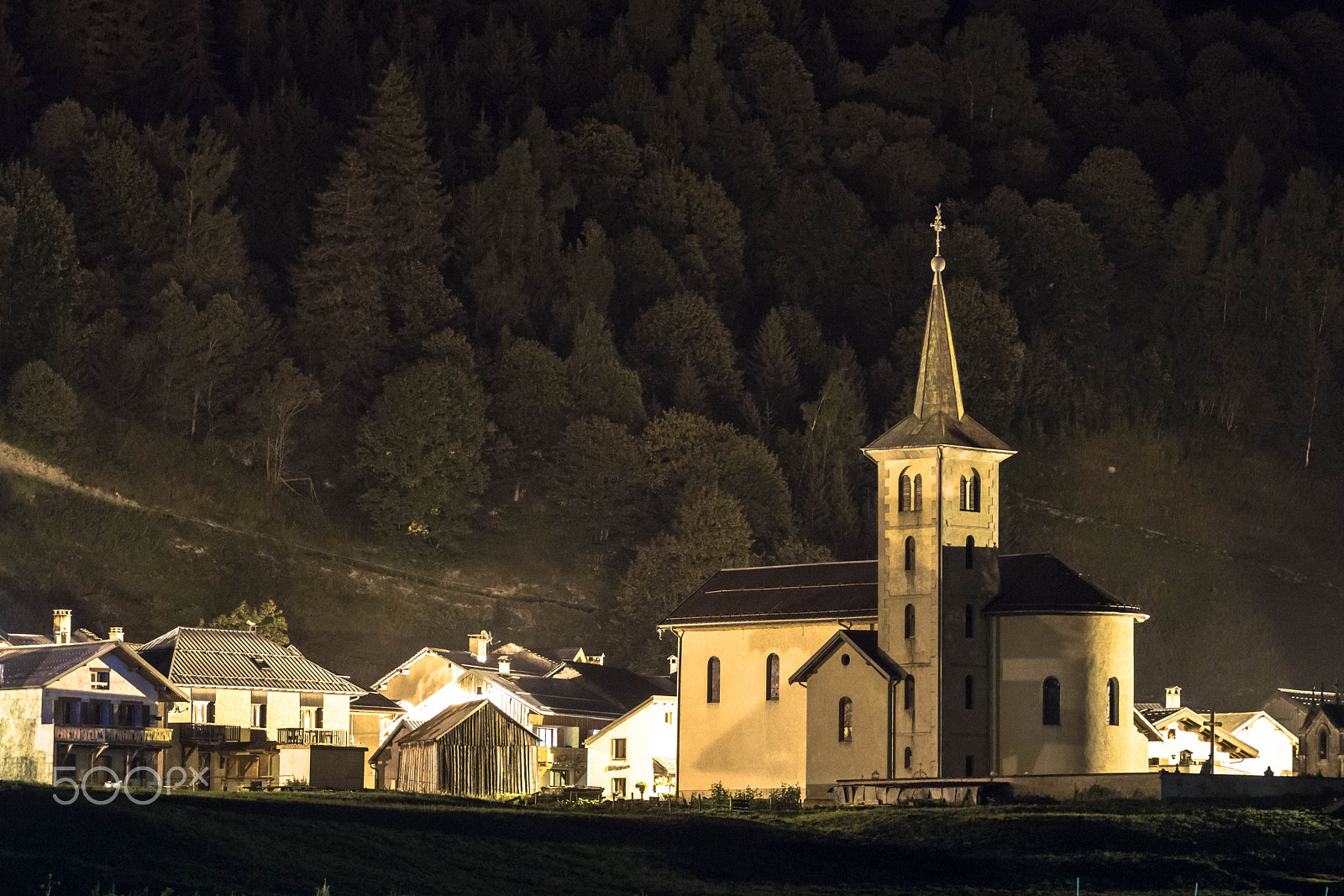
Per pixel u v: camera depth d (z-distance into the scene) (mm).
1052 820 173875
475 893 146750
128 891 135500
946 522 198250
